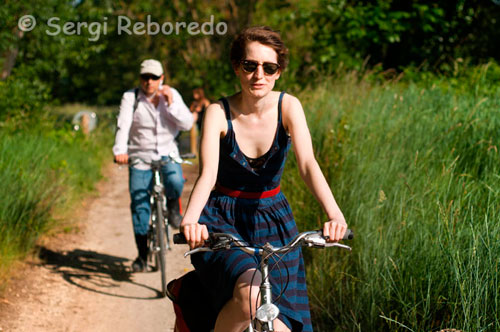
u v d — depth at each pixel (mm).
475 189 4422
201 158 2797
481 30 13078
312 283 4684
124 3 19500
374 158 5434
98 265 6098
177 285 2965
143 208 5684
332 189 5270
